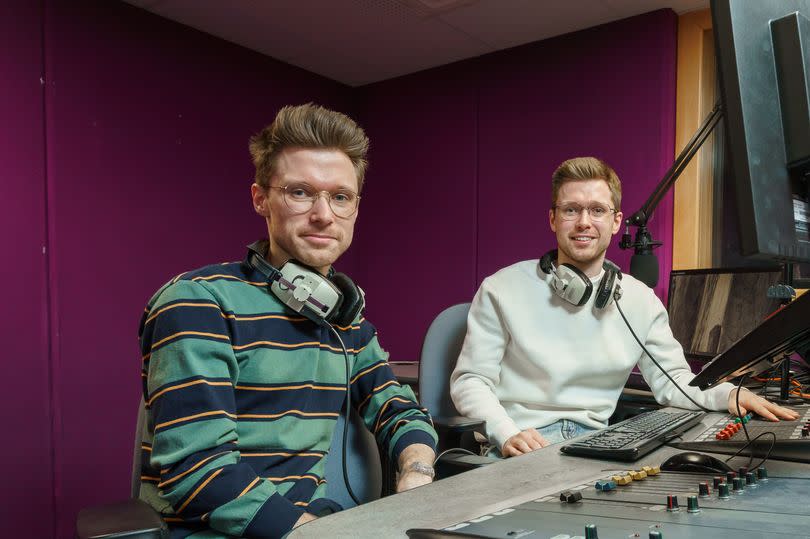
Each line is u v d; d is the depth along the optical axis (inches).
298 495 38.9
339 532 24.7
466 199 126.8
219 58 117.5
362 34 115.3
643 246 78.9
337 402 43.4
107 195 99.9
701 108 102.2
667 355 65.1
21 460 88.7
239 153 121.0
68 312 94.6
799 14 25.6
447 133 130.3
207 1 102.4
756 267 76.0
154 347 36.2
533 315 64.1
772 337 28.2
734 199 23.9
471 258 125.8
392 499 29.3
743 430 42.3
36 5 91.7
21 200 89.8
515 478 33.2
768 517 23.1
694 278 85.7
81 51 96.9
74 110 95.9
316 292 39.8
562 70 113.9
